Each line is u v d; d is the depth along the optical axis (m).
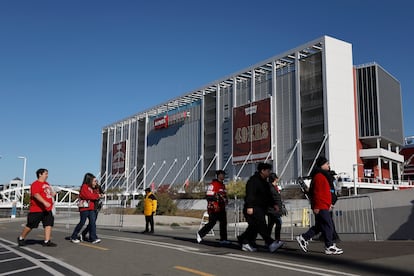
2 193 87.19
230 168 68.88
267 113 62.50
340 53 58.62
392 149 73.69
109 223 28.39
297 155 58.12
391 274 6.21
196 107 80.94
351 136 57.88
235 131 67.69
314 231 9.02
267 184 9.45
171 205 51.41
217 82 74.56
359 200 13.20
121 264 7.70
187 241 12.05
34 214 10.84
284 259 8.00
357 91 62.09
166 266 7.35
